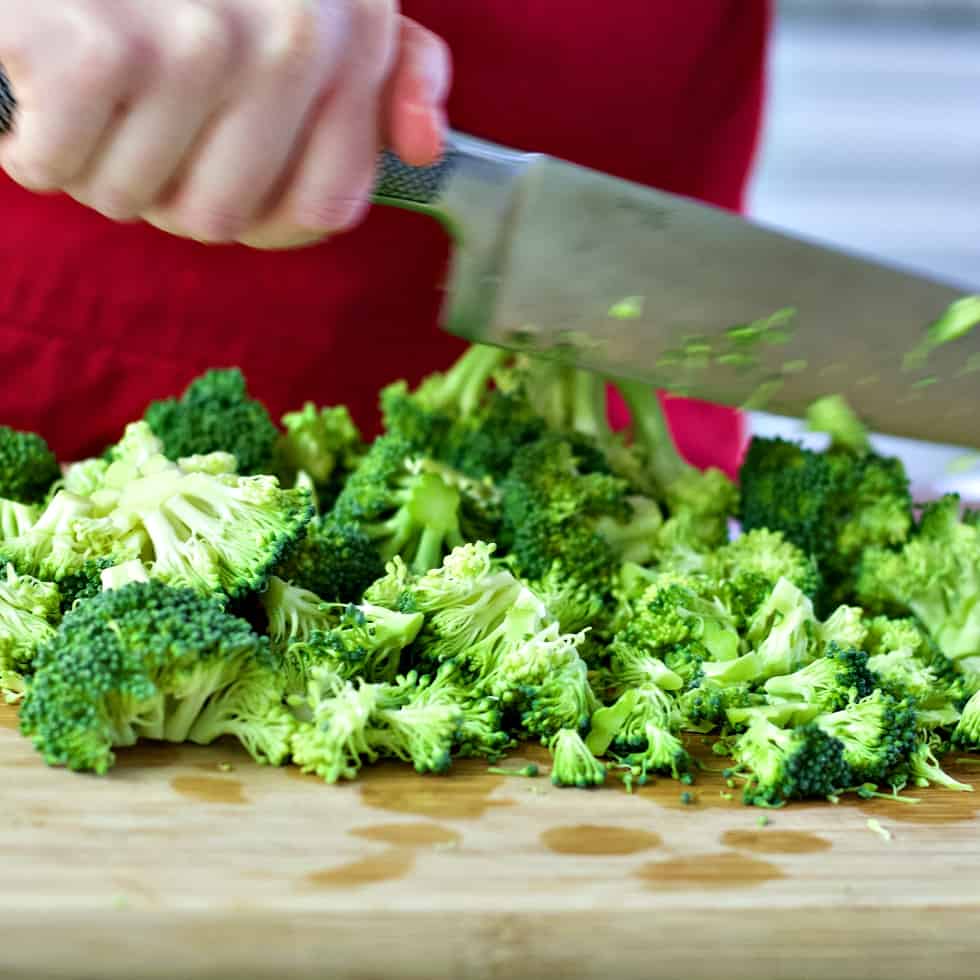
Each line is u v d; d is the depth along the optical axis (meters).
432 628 0.68
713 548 0.76
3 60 0.62
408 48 0.65
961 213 1.79
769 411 0.73
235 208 0.64
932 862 0.63
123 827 0.62
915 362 0.73
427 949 0.60
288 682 0.66
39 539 0.68
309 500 0.69
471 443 0.76
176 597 0.64
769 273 0.72
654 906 0.61
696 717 0.68
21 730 0.64
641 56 0.90
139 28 0.62
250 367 0.89
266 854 0.61
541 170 0.70
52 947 0.59
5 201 0.85
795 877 0.62
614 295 0.71
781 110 1.80
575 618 0.70
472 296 0.71
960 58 1.77
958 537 0.74
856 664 0.68
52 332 0.87
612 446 0.79
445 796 0.64
